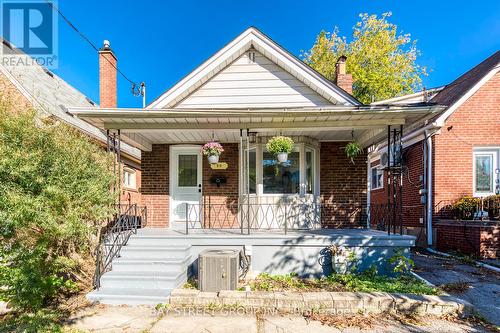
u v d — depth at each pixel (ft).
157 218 28.40
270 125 21.53
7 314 14.66
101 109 19.21
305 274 19.66
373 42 70.79
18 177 15.66
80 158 17.78
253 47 26.76
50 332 12.27
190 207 28.48
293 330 12.46
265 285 17.58
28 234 16.20
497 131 30.66
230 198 27.96
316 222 26.45
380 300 14.12
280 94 26.58
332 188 27.61
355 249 19.60
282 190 26.27
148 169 28.81
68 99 36.88
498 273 21.03
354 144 23.63
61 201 16.34
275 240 19.89
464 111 31.14
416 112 19.03
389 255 19.49
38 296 15.06
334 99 25.64
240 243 19.95
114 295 15.74
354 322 13.14
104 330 12.51
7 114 17.11
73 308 14.97
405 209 36.45
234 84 26.81
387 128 21.67
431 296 14.58
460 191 30.76
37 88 31.35
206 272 16.30
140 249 19.15
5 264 16.06
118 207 21.15
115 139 22.74
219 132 24.45
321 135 26.20
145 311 14.60
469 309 13.83
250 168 27.02
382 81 69.56
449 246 29.30
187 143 28.78
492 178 30.81
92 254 18.74
